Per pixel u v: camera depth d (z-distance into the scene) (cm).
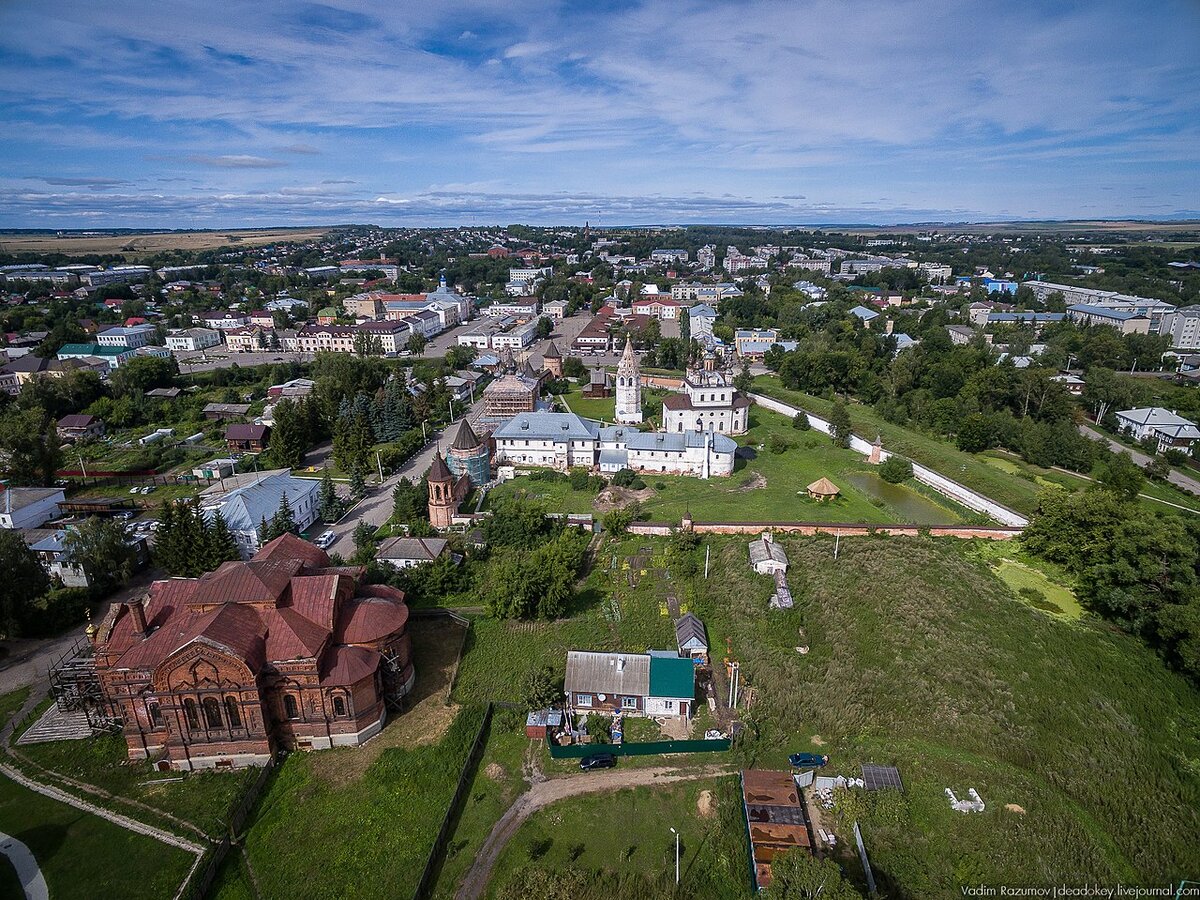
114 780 5856
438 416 16500
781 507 11438
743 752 6134
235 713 5906
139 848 5212
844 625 7819
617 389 15850
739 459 14000
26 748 6222
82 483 12781
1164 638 7219
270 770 5966
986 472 12300
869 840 5178
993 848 5178
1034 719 6469
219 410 16675
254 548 9719
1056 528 9244
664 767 6053
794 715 6544
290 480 11062
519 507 10300
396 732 6425
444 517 10669
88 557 8688
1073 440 13562
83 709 6512
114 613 6291
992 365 18488
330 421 15575
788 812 5303
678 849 5169
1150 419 15112
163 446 14588
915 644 7400
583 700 6731
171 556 8850
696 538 9794
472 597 8762
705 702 6856
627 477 12300
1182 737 6375
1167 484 12950
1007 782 5809
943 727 6369
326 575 6700
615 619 8244
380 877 5016
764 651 7488
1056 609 8225
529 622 8231
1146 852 5188
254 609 6256
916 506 11700
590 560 9656
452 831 5406
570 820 5512
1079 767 5962
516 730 6506
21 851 5194
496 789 5822
